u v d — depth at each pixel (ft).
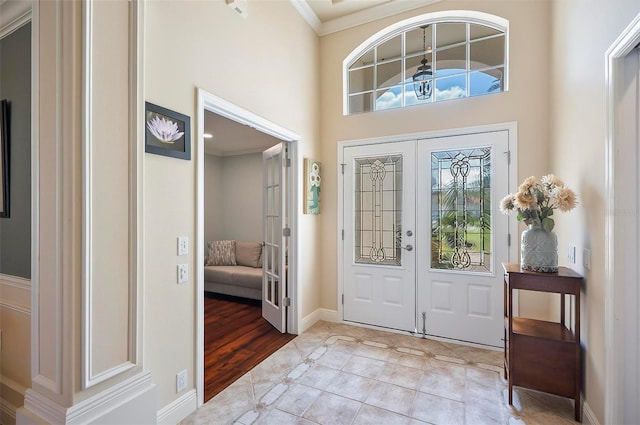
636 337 4.90
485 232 9.56
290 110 9.98
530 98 8.98
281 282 10.70
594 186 5.78
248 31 8.09
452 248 9.99
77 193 4.14
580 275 6.38
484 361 8.56
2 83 5.95
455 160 9.96
